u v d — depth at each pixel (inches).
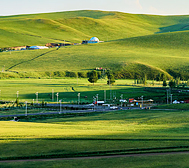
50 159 3681.1
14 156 3737.7
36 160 3649.1
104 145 4175.7
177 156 3713.1
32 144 4220.0
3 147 4079.7
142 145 4168.3
